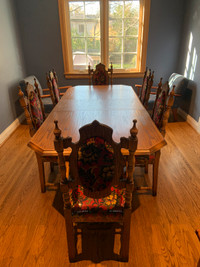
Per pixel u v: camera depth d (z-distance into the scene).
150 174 2.14
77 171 1.02
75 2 3.59
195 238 1.45
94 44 3.86
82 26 3.74
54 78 2.78
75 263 1.30
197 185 1.97
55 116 1.81
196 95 3.13
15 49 3.43
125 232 1.21
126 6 3.60
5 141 2.88
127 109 1.96
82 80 3.99
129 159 0.98
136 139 0.92
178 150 2.57
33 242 1.44
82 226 1.31
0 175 2.15
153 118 1.93
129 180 1.05
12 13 3.36
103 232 1.51
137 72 3.93
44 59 3.84
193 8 3.20
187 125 3.31
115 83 4.04
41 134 1.48
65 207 1.14
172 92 1.56
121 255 1.29
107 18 3.67
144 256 1.33
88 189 1.07
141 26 3.72
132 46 3.88
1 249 1.39
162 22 3.64
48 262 1.31
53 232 1.51
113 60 3.97
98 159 0.98
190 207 1.72
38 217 1.64
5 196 1.86
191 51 3.30
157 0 3.51
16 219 1.62
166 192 1.88
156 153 1.65
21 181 2.06
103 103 2.15
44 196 1.86
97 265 1.29
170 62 3.90
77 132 1.49
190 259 1.31
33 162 2.37
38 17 3.58
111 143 0.93
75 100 2.27
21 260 1.32
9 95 3.15
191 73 3.30
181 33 3.69
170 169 2.21
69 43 3.84
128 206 1.13
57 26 3.63
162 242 1.42
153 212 1.67
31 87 1.86
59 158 0.98
